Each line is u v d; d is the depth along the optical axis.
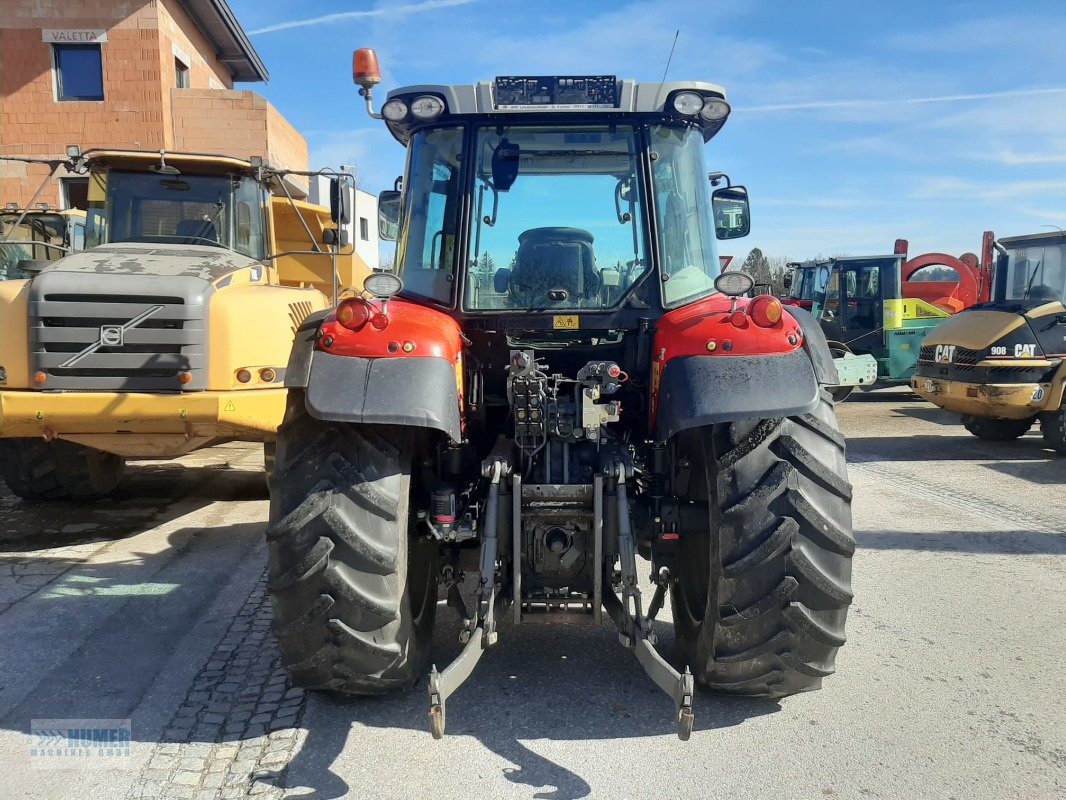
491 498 2.76
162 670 3.38
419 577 3.05
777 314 2.65
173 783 2.56
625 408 3.27
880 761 2.66
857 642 3.63
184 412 4.95
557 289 3.18
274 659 3.47
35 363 4.87
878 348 12.84
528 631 3.72
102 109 13.78
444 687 2.35
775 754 2.70
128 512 6.06
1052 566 4.72
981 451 8.61
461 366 2.91
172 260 5.52
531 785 2.53
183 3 15.27
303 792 2.51
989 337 8.33
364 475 2.63
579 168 3.22
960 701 3.07
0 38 13.59
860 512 5.99
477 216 3.21
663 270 3.20
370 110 3.35
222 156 6.15
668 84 3.15
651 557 3.31
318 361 2.65
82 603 4.18
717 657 2.73
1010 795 2.47
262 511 6.09
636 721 2.92
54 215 7.64
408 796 2.48
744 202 3.88
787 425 2.68
